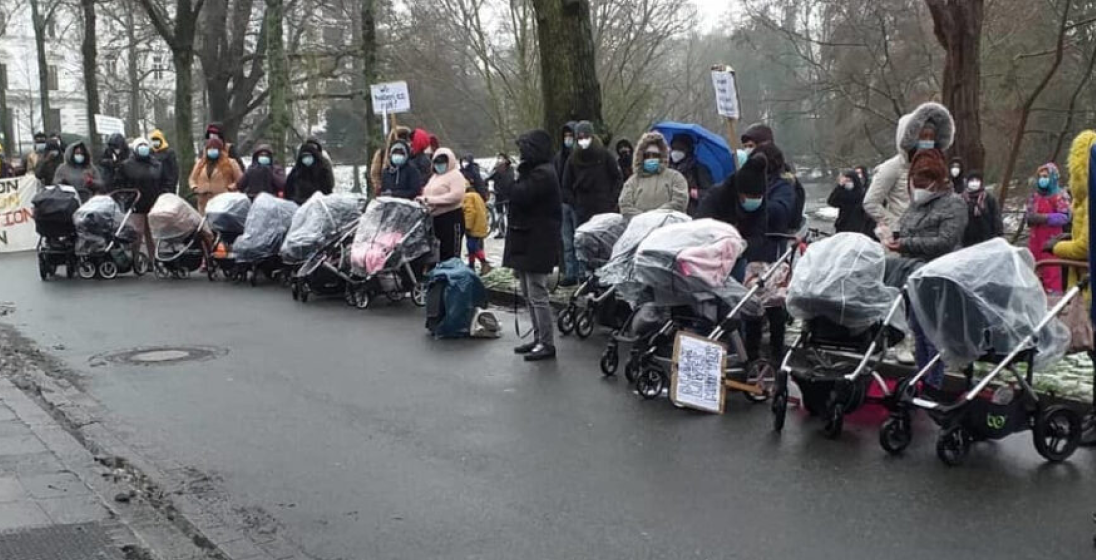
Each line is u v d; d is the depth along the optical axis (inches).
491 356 392.2
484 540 207.6
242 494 236.2
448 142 1419.8
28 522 204.2
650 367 325.4
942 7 476.4
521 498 232.4
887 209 377.1
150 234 674.2
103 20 1812.3
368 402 320.2
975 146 480.1
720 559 197.0
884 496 233.9
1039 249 499.8
